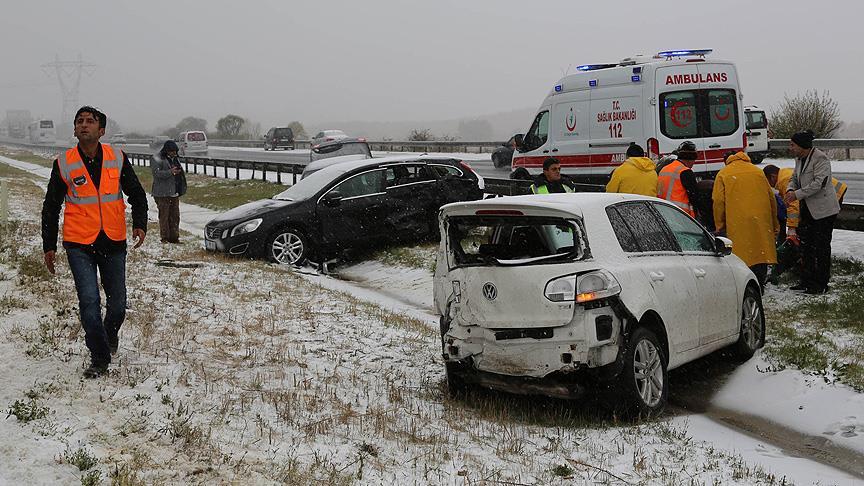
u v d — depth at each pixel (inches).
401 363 333.7
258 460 211.6
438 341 373.1
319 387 283.7
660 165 438.9
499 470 219.9
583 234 265.3
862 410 272.2
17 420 218.5
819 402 284.5
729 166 410.0
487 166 1397.6
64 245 263.3
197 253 604.4
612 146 649.6
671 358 286.7
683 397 309.9
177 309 389.1
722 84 628.7
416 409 275.6
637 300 267.4
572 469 225.6
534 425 267.3
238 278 497.7
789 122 1268.5
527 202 274.2
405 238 624.7
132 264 520.1
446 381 312.8
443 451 234.2
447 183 637.3
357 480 205.6
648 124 622.5
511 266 267.6
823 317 380.2
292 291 467.8
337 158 961.5
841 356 319.9
